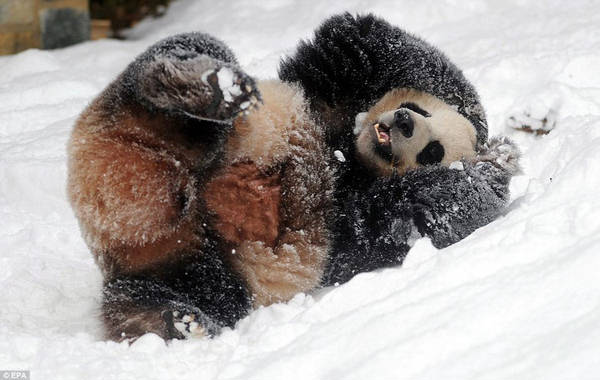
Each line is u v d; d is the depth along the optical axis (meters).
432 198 10.19
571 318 6.88
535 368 6.39
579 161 9.12
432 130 10.73
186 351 8.34
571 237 8.01
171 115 8.92
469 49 17.77
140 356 8.10
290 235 10.01
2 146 14.80
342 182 10.59
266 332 8.08
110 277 9.44
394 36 11.90
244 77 8.86
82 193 9.15
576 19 18.45
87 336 8.83
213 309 9.51
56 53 19.69
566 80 15.48
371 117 11.08
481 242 8.48
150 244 9.27
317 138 10.41
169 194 9.12
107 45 20.09
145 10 23.27
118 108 9.08
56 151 14.62
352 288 8.56
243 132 9.57
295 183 9.98
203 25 21.14
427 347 6.93
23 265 11.39
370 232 10.29
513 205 10.62
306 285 10.11
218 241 9.58
